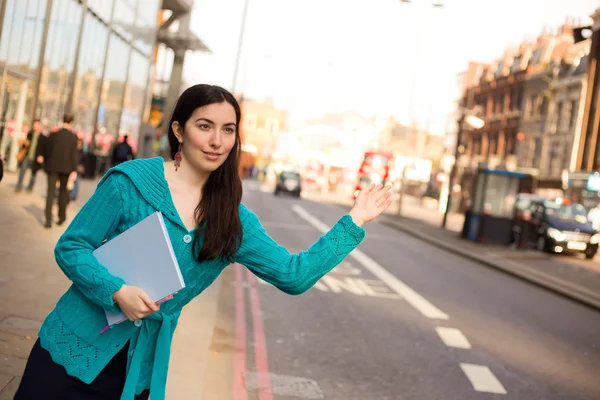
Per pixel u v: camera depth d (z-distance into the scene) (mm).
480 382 6305
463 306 10562
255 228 2305
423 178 58781
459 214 59906
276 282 2268
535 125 51000
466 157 62844
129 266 2102
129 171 2148
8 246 8562
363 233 2285
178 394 4566
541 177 46594
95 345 2113
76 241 2107
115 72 26703
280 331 7359
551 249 25109
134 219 2141
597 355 8312
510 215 24828
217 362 5801
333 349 6859
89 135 24906
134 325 2146
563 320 10719
